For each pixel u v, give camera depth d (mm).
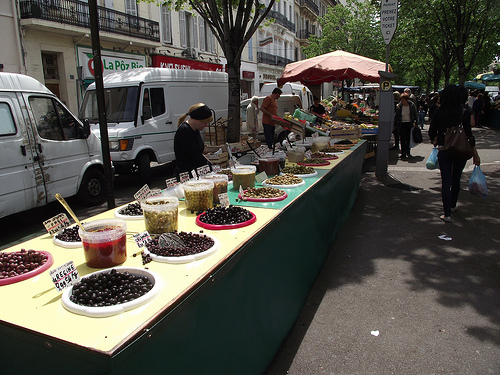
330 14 35094
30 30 14273
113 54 17547
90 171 7051
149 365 1427
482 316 3271
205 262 1948
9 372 1544
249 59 30297
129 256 2092
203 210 2945
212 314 1879
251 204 3096
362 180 8734
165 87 9477
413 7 16906
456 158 5660
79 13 15461
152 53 19453
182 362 1638
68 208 2088
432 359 2748
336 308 3453
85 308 1489
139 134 8695
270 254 2652
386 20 8500
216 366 1929
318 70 10539
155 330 1434
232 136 10289
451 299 3549
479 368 2646
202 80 10828
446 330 3084
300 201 3330
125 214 2871
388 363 2717
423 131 19906
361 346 2910
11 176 5414
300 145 6641
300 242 3354
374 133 10656
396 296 3627
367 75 9266
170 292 1637
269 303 2629
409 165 10422
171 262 1956
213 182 3104
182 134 4285
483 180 5883
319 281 3963
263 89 19266
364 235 5219
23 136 5602
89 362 1282
